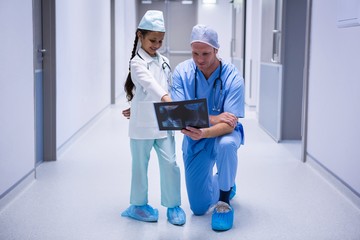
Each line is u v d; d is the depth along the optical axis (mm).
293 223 2283
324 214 2418
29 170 2922
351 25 2598
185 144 2295
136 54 2174
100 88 6066
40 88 3543
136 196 2293
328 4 3068
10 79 2520
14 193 2641
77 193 2766
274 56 4602
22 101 2754
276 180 3088
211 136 2125
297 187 2924
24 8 2775
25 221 2283
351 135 2611
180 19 9422
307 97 3570
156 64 2178
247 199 2674
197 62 2168
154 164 3496
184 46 9477
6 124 2463
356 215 2402
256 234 2135
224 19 8953
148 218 2279
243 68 7230
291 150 4098
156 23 2100
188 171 2297
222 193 2230
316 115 3342
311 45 3500
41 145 3582
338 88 2840
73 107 4340
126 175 3191
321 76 3219
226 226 2164
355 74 2545
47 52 3566
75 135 4461
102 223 2266
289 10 4391
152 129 2166
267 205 2562
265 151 4051
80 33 4645
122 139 4570
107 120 5871
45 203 2570
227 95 2260
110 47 7188
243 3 7105
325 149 3119
